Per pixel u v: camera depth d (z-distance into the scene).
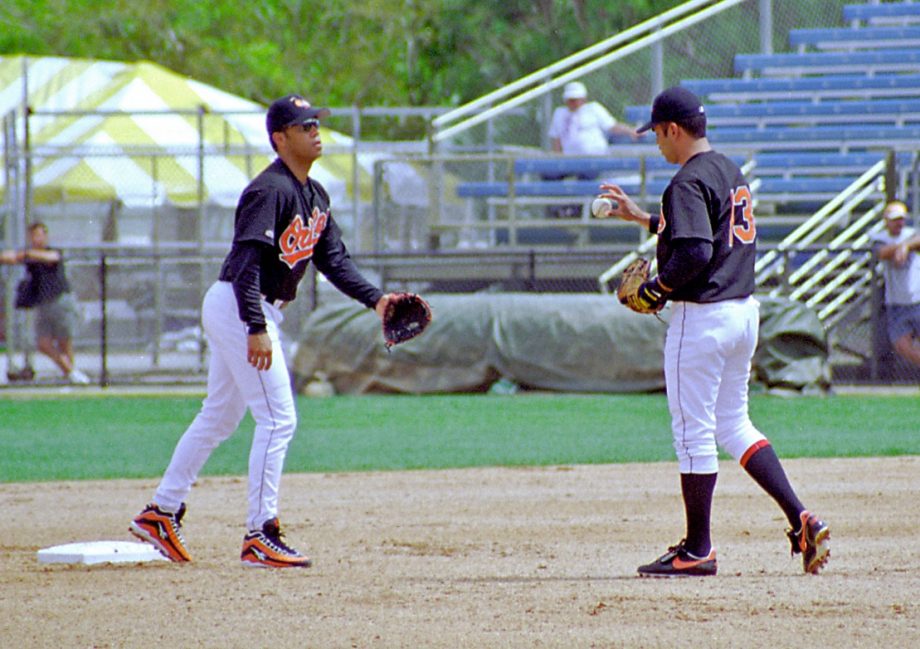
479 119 76.00
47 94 90.50
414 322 25.75
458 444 45.81
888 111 76.88
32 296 68.00
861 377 63.28
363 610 21.44
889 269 61.12
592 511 32.03
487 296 63.38
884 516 30.45
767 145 76.50
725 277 23.22
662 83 77.38
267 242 24.19
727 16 78.50
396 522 30.81
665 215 23.06
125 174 83.06
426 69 137.38
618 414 54.09
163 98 89.00
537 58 128.62
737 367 23.77
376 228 71.81
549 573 24.58
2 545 28.36
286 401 25.16
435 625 20.33
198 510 32.78
